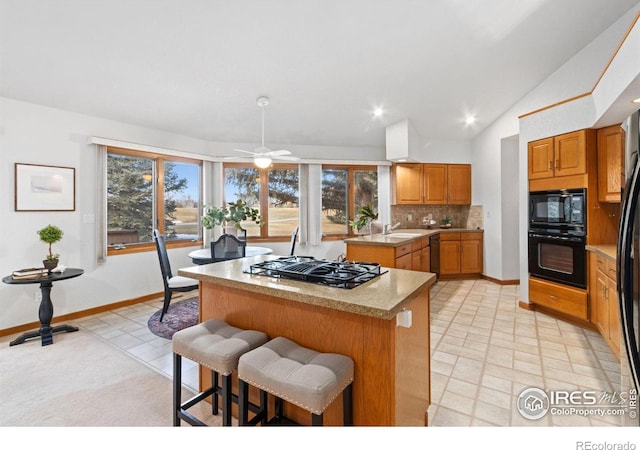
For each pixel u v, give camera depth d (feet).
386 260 11.28
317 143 17.84
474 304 13.37
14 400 6.79
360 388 4.83
